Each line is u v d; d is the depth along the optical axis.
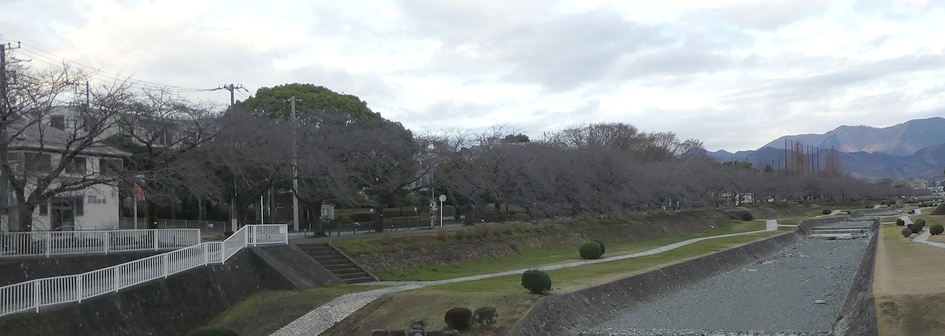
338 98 66.50
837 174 188.12
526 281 27.22
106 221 42.97
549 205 63.34
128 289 23.31
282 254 32.84
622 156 72.75
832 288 38.03
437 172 53.84
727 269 49.59
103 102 30.67
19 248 24.41
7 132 28.12
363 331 23.61
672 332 25.73
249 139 39.94
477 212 69.81
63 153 28.72
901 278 26.81
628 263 43.22
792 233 81.12
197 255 27.52
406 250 40.66
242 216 43.22
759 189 131.62
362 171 51.09
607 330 26.16
